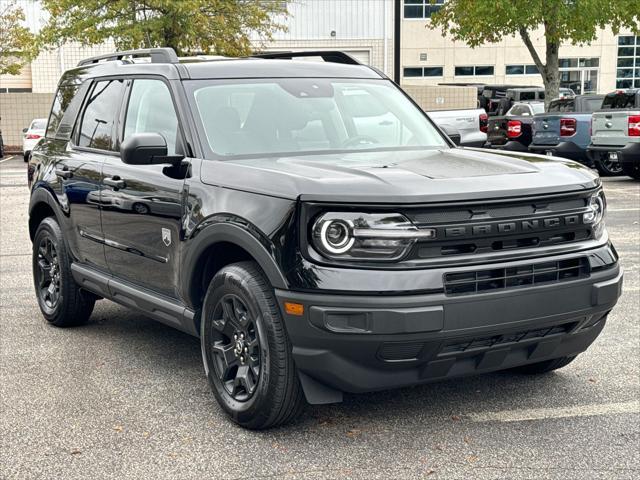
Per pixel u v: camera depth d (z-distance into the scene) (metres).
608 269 4.20
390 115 5.32
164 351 5.70
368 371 3.83
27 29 33.59
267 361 3.98
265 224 3.94
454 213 3.80
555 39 24.97
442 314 3.70
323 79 5.37
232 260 4.55
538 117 17.97
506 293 3.83
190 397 4.76
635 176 16.06
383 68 39.06
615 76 44.59
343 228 3.75
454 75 43.25
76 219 5.81
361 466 3.79
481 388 4.82
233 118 4.84
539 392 4.74
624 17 24.94
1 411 4.56
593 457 3.85
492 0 24.19
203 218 4.35
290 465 3.81
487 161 4.41
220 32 28.39
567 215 4.06
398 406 4.55
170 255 4.72
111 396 4.79
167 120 4.98
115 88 5.70
